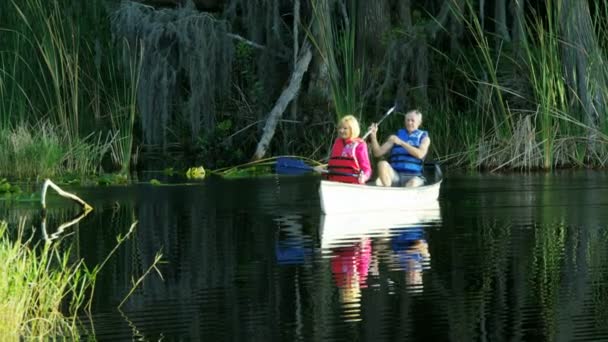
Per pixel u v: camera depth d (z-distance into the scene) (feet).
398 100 88.43
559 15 79.20
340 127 50.80
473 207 50.62
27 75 83.20
